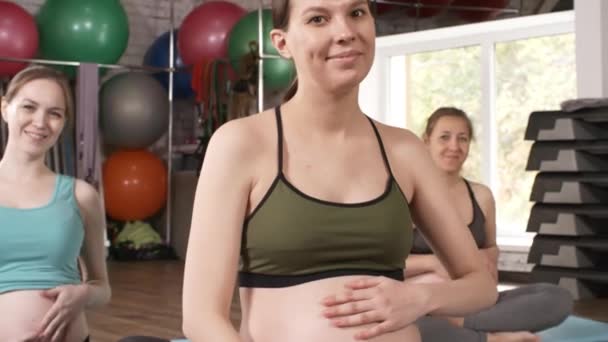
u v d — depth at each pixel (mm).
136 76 7559
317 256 1256
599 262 5164
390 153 1372
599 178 4992
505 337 3000
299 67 1302
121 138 7531
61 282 2076
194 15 7480
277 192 1265
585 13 5336
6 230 2027
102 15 7078
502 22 6113
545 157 5145
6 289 2020
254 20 7043
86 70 7125
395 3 7574
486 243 3102
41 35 7090
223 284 1260
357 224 1256
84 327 2129
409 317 1256
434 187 1396
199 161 7285
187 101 8523
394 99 6746
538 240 5199
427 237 1435
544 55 6070
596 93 5301
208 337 1229
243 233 1286
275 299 1265
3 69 6875
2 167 2119
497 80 6281
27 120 2076
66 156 7180
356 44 1264
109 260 7711
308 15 1264
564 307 3211
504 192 6277
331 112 1308
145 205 7691
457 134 3049
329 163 1304
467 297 1333
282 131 1314
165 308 4805
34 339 1983
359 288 1244
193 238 1277
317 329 1234
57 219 2072
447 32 6375
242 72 6969
